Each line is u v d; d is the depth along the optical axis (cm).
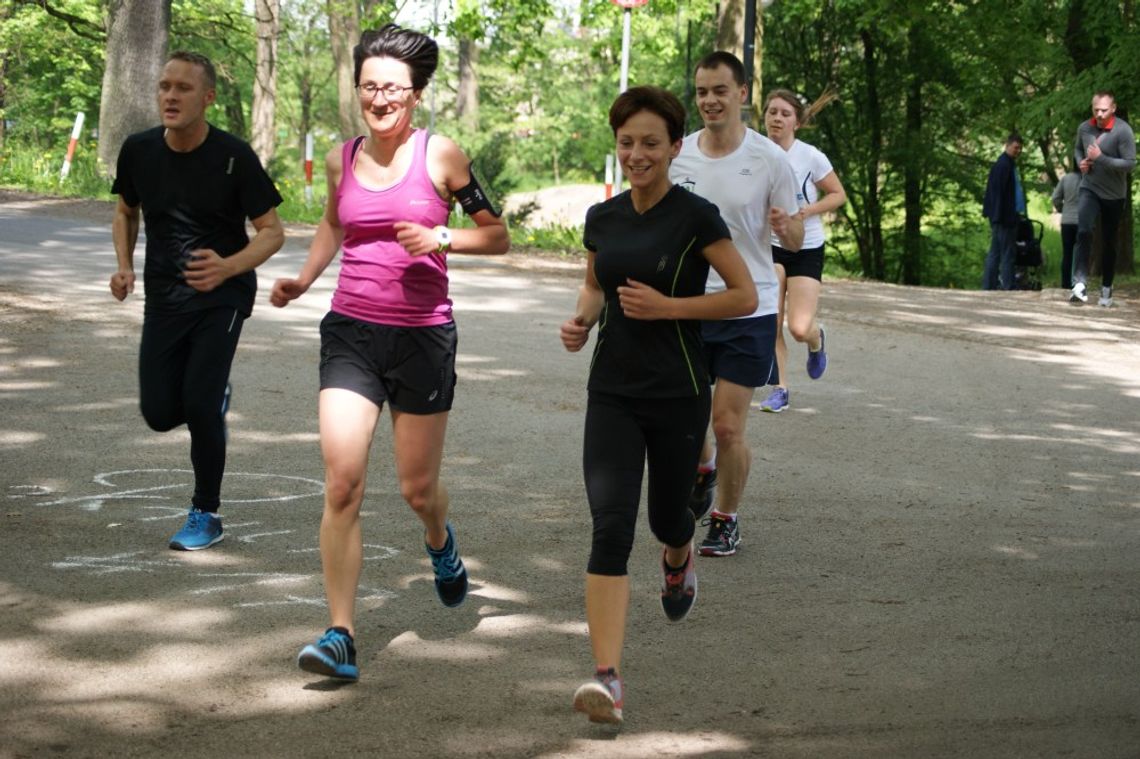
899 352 1258
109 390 895
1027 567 630
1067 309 1625
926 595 584
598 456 467
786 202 630
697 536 677
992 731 439
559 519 681
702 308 464
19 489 680
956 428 945
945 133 3234
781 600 574
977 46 2816
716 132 636
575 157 5769
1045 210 4434
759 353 630
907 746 426
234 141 604
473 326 1234
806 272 886
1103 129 1647
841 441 890
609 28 3039
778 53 3180
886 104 3189
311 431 831
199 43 3619
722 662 499
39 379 914
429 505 517
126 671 466
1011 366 1206
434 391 502
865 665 499
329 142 4981
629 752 416
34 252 1463
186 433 805
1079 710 459
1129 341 1380
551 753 414
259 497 694
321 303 1278
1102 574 622
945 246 3406
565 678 479
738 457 631
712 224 472
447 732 428
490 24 2831
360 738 420
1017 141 2095
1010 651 517
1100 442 918
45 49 4119
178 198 602
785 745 425
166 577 567
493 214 501
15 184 2266
